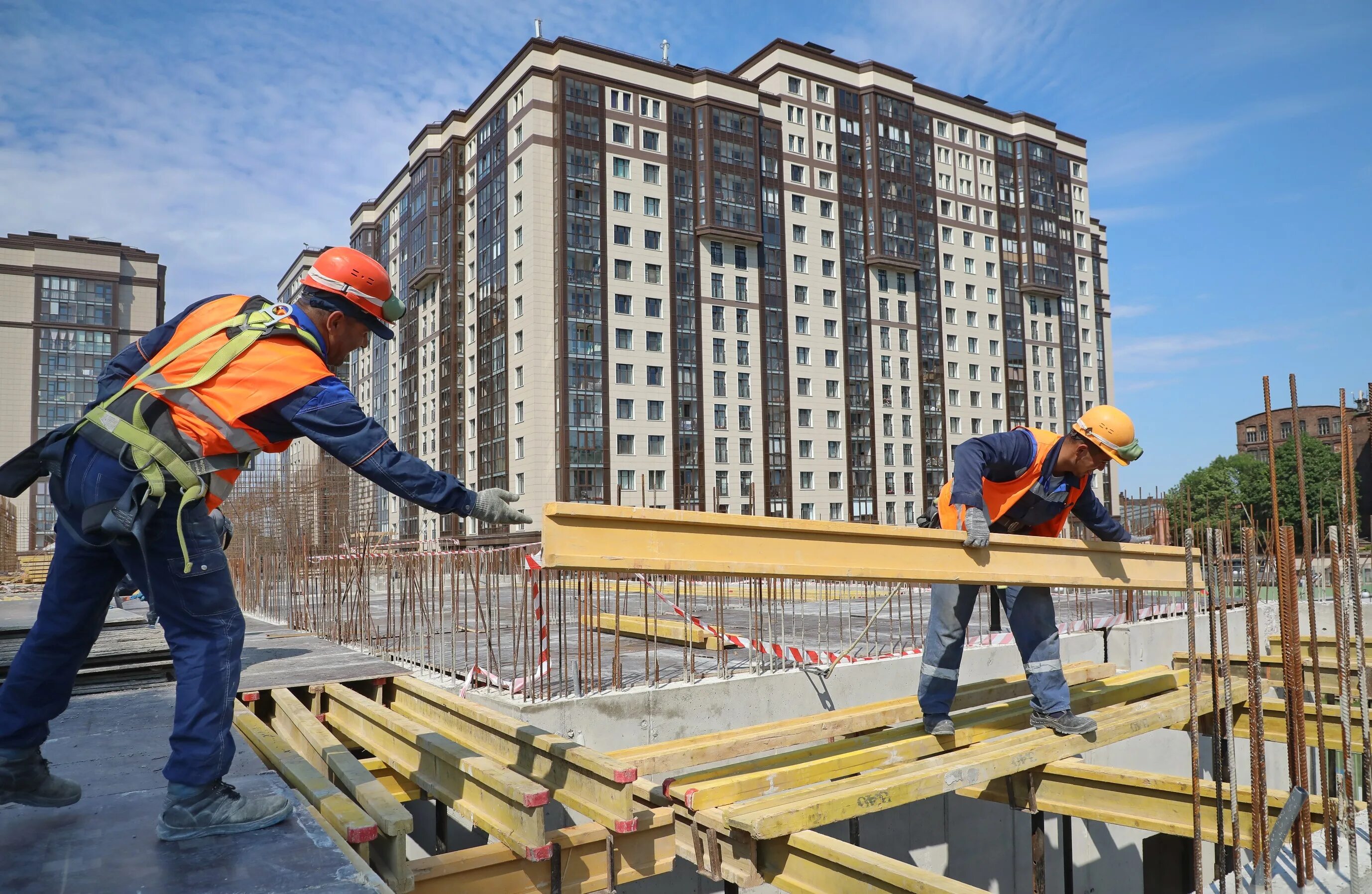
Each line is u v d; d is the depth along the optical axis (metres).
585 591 6.13
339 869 2.20
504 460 49.03
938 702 4.62
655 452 48.62
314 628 9.26
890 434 58.72
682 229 50.75
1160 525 10.11
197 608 2.38
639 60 50.19
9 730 2.41
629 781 3.11
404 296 62.06
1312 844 3.67
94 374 80.12
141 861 2.24
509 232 50.03
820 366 55.97
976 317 64.75
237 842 2.38
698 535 2.84
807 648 7.88
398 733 4.09
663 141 50.72
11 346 77.62
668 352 49.56
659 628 8.59
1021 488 4.41
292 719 4.21
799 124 56.81
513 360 49.25
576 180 47.88
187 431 2.30
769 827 3.10
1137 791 4.13
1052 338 69.62
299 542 10.75
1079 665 6.57
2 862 2.23
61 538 2.44
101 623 2.52
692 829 3.52
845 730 4.87
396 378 64.44
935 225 62.19
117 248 82.19
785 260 54.88
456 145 56.34
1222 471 61.12
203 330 2.40
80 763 3.30
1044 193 69.00
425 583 9.16
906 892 2.70
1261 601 12.30
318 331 2.57
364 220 69.12
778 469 52.97
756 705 6.25
